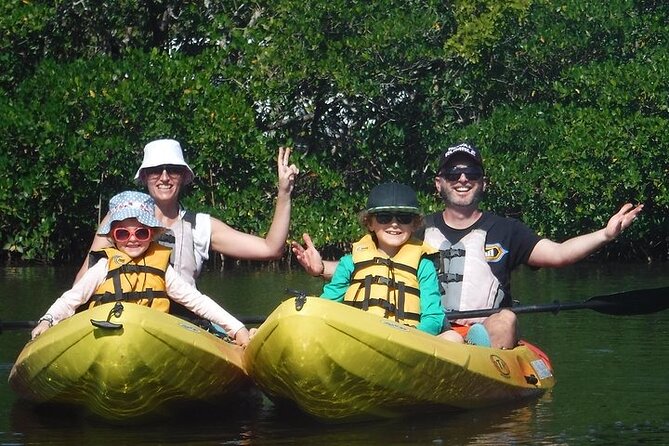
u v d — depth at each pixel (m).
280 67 22.64
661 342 9.91
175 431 6.50
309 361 6.25
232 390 7.10
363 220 7.30
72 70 20.66
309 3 22.45
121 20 23.33
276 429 6.52
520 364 7.63
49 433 6.46
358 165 24.97
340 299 7.38
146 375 6.40
